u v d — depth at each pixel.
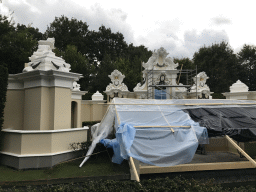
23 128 10.95
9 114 10.89
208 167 8.70
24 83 10.70
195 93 23.56
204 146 11.19
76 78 11.13
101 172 8.19
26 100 10.56
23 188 7.16
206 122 9.34
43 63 10.34
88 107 23.38
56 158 9.02
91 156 10.02
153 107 10.91
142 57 44.94
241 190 5.63
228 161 9.52
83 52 49.28
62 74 10.00
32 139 8.75
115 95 23.16
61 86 10.23
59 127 10.05
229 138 8.61
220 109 10.63
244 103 11.33
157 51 21.38
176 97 21.22
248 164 8.91
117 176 7.86
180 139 8.48
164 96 21.19
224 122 9.31
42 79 9.89
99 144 10.06
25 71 10.30
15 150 8.84
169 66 21.67
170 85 20.44
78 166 8.91
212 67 43.44
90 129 12.12
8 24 21.22
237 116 9.95
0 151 9.36
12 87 11.00
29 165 8.58
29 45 25.48
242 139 9.27
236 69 45.50
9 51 20.31
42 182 7.37
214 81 42.53
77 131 10.32
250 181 8.64
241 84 18.44
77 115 15.95
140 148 8.04
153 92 20.95
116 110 10.26
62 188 5.46
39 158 8.69
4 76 9.60
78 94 16.05
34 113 10.06
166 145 8.28
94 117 23.09
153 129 8.60
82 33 51.59
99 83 40.00
